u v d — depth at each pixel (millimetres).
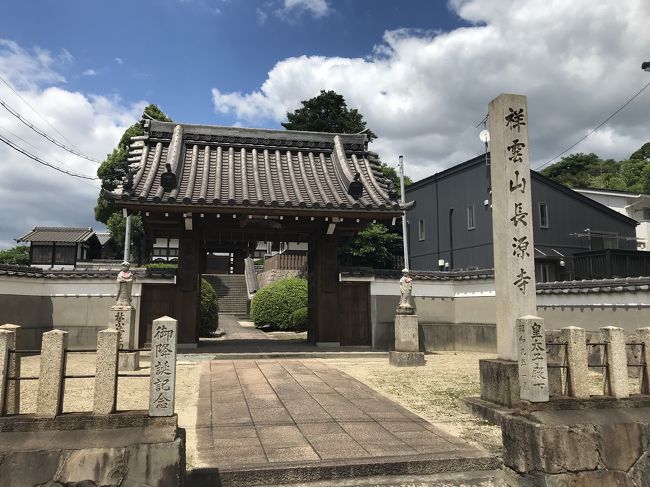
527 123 7137
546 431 4941
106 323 13312
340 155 14922
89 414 4320
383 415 6785
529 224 6965
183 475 4316
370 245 29312
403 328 11477
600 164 55281
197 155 14430
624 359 5484
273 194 12828
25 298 12898
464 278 14625
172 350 4473
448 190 29438
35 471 4039
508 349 6797
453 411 7074
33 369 10172
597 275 21422
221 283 33812
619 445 5125
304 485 4766
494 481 5113
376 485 4836
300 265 31656
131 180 11672
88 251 39406
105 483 4090
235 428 6141
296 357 12281
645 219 33594
